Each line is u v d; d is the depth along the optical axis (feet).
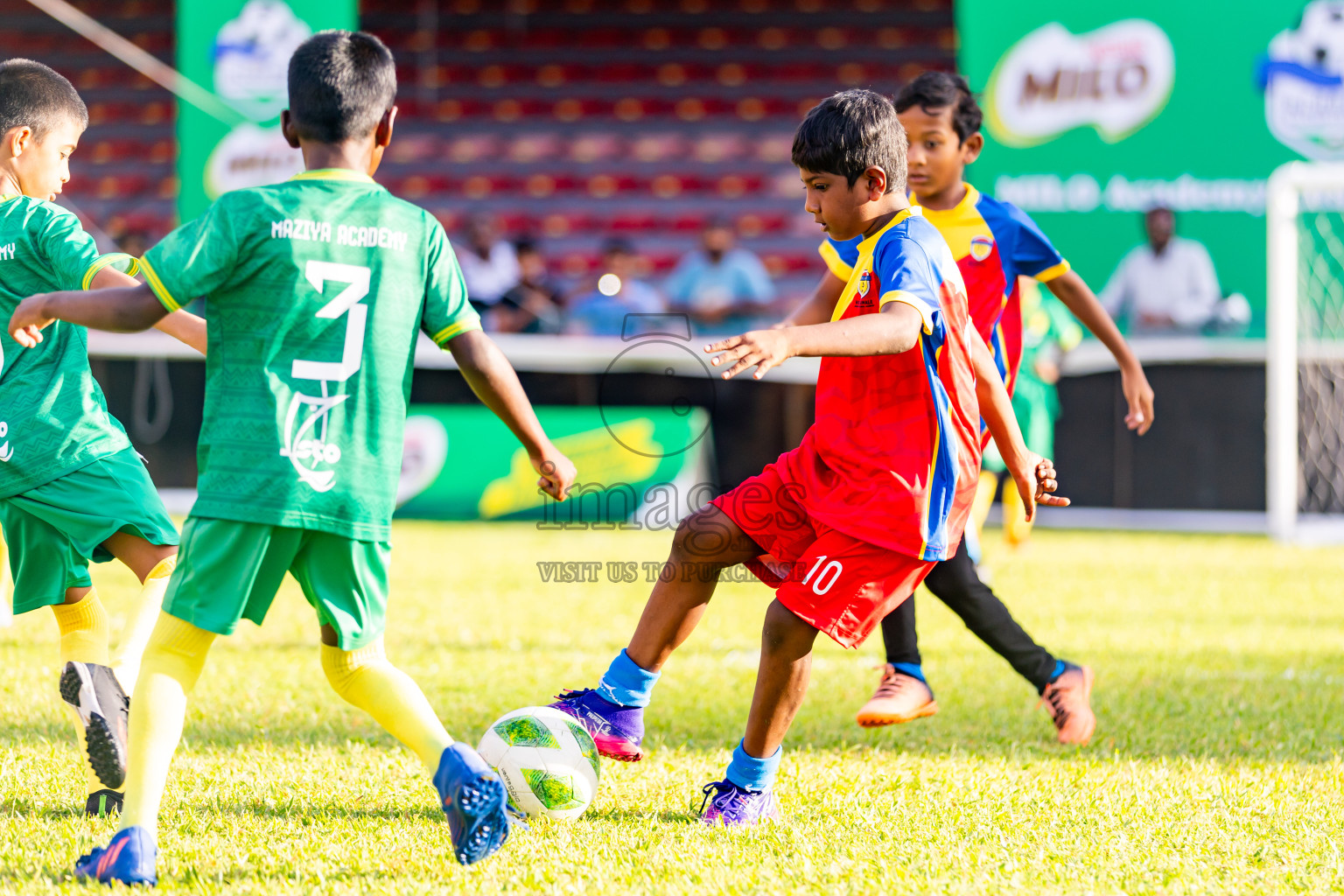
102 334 114.21
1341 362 130.41
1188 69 134.62
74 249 33.60
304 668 55.83
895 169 34.30
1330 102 133.39
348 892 28.43
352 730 45.03
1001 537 118.32
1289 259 118.01
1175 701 52.65
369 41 30.01
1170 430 123.85
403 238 29.35
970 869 30.96
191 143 136.46
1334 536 117.19
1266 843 33.53
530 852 31.76
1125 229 136.67
